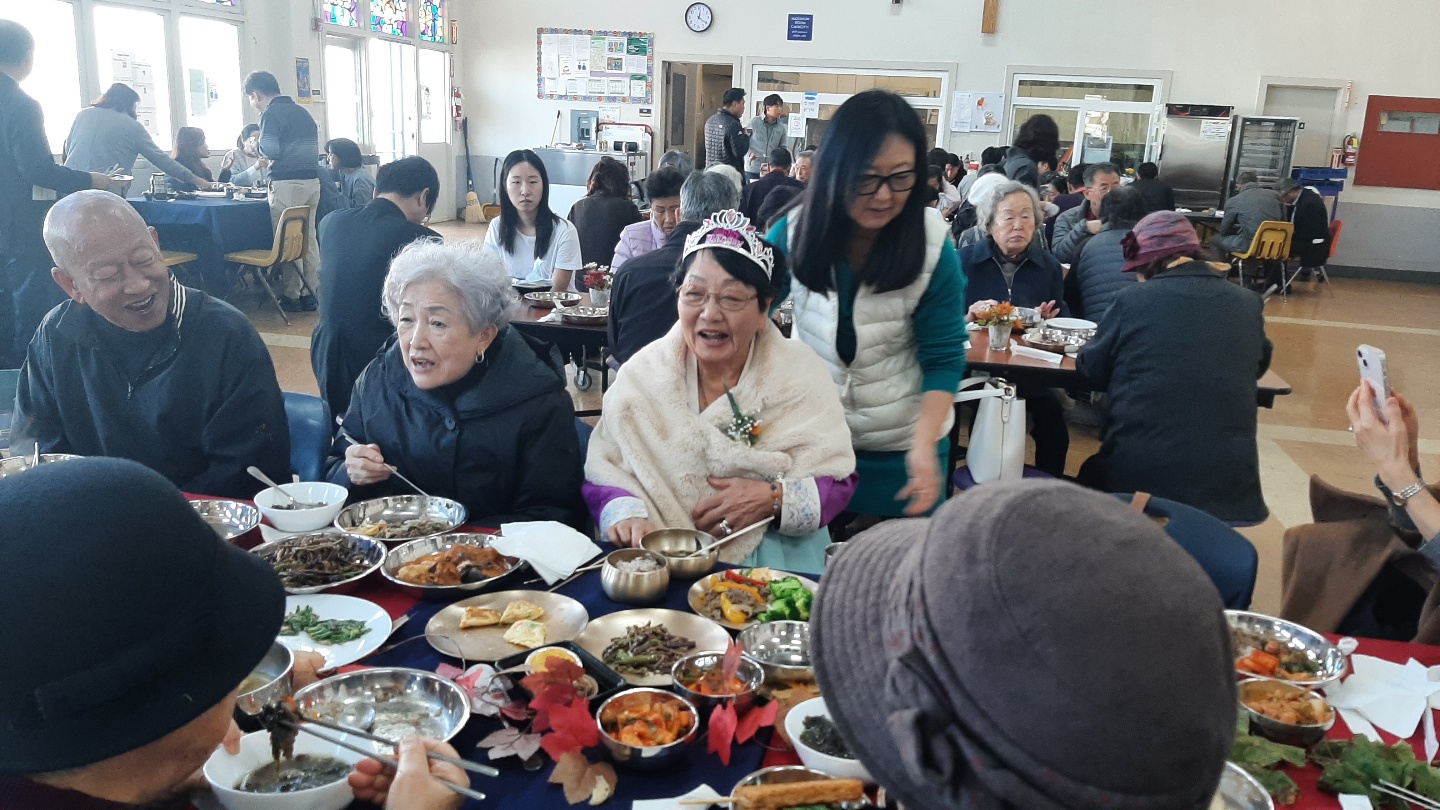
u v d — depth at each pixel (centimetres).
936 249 217
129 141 635
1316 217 936
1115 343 279
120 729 77
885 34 1132
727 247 188
